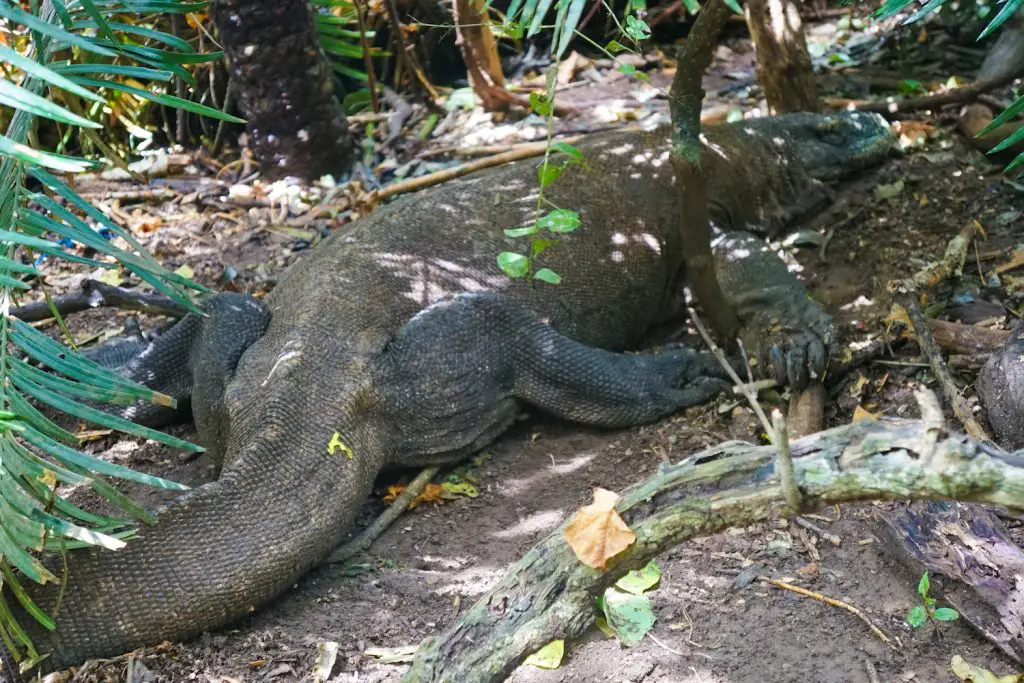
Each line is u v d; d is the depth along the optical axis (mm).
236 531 4340
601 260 6125
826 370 5527
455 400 5273
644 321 6387
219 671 3963
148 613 4070
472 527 4930
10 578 3412
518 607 3107
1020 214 6812
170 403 3256
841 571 4297
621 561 3006
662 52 9984
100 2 3365
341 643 4145
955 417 5168
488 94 8852
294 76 7938
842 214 7262
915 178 7445
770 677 3758
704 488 2992
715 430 5465
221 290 6918
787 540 4496
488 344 5395
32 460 3104
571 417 5523
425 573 4613
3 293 3230
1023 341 4926
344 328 5281
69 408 3131
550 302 5891
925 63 9203
